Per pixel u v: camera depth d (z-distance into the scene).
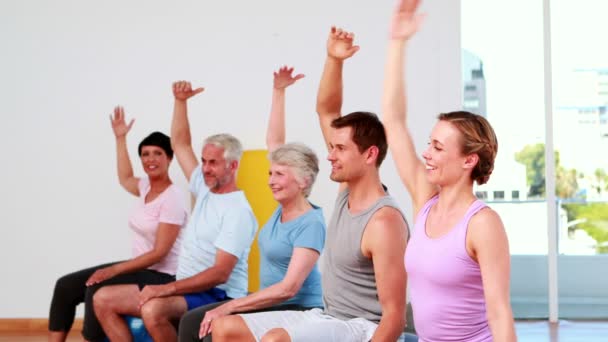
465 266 2.52
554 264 6.57
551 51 6.62
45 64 6.54
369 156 3.27
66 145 6.54
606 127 6.65
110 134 6.51
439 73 6.34
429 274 2.58
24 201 6.56
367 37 6.37
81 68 6.52
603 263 6.61
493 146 2.63
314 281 3.78
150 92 6.48
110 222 6.51
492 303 2.44
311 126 6.41
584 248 6.66
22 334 6.31
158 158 4.84
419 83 6.35
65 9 6.52
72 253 6.54
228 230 4.18
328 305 3.38
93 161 6.52
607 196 6.64
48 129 6.54
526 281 6.66
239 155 4.39
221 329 3.36
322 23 6.40
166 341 4.06
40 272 6.55
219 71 6.46
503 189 6.72
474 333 2.59
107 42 6.50
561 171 6.70
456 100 6.33
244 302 3.56
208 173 4.34
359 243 3.18
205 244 4.29
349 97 6.39
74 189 6.54
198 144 6.48
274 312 3.45
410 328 4.50
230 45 6.46
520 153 6.68
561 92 6.68
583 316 6.62
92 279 4.55
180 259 4.43
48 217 6.55
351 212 3.28
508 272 2.47
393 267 3.09
